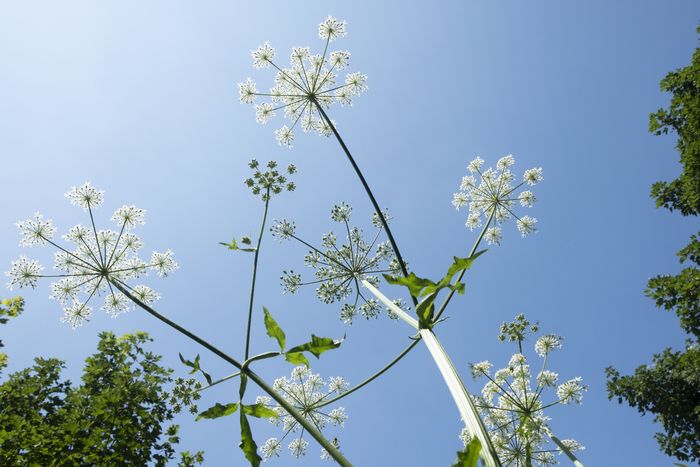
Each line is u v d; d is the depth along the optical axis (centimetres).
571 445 1116
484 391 1149
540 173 1277
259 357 454
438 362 418
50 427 1368
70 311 964
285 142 1269
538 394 1090
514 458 1038
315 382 1070
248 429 428
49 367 1608
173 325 562
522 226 1263
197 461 1541
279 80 1222
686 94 2142
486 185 1270
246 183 910
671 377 2062
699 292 1906
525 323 1138
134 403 1470
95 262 947
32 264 955
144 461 1438
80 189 963
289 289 1184
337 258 1186
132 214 989
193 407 696
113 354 1617
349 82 1233
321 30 1242
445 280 418
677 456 2042
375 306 1166
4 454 1240
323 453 1049
